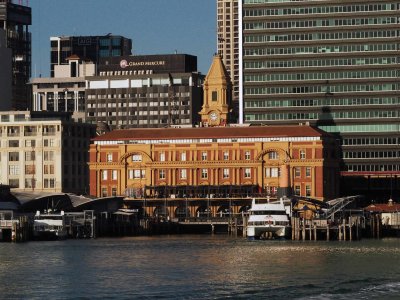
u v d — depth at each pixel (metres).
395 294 180.00
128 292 183.00
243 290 184.75
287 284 192.00
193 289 186.12
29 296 179.75
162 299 175.62
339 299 175.00
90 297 178.12
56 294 181.50
